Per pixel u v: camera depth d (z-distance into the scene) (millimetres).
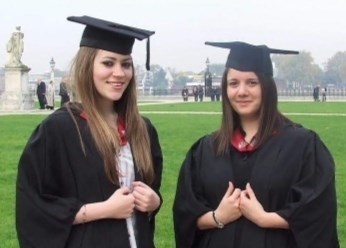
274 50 4863
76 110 4352
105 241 4184
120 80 4332
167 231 8312
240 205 4387
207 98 67312
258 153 4512
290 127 4590
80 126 4293
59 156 4270
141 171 4379
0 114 35031
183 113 34438
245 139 4605
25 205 4184
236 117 4656
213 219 4445
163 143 17969
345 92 82125
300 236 4289
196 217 4512
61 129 4281
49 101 41406
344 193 10594
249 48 4633
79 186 4234
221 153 4602
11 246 7664
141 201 4266
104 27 4359
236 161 4562
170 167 13258
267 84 4559
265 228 4363
